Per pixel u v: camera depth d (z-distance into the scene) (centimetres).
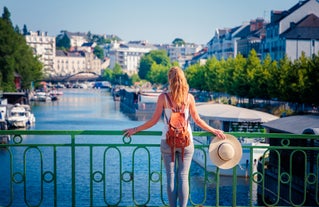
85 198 2819
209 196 3108
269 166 3108
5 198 2875
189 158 727
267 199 3039
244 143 3578
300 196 2577
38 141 5581
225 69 10144
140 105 10962
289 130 3058
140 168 3256
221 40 17088
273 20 10981
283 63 7206
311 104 6050
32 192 2970
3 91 10338
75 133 816
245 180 3562
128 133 782
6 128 7312
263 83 7856
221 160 798
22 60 11738
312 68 5856
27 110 8550
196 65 14950
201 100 11744
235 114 4606
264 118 4559
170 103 717
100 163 3844
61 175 3419
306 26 9912
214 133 780
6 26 10888
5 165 3859
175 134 709
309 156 2580
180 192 732
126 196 2759
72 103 14538
